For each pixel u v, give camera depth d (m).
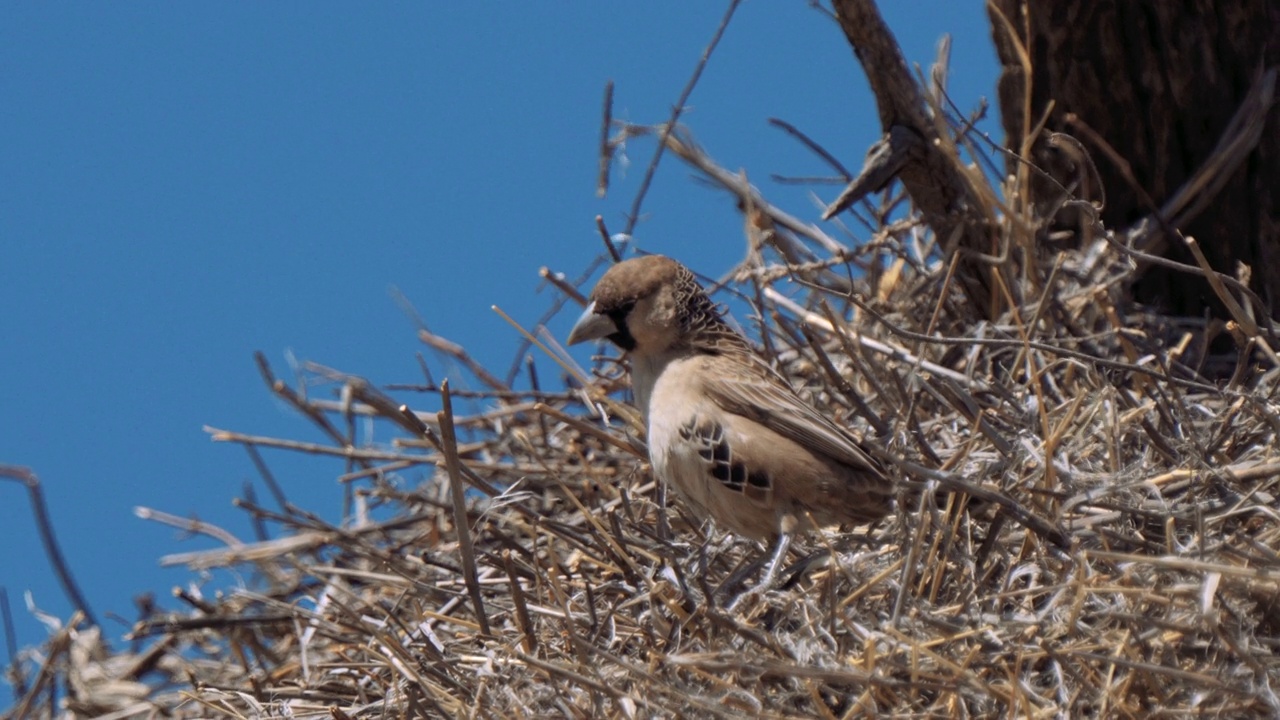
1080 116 13.43
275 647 12.96
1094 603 9.27
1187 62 13.08
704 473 11.01
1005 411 11.51
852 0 12.59
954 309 13.65
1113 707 8.69
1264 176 13.07
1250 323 11.25
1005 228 12.90
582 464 12.97
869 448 10.76
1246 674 8.55
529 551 11.82
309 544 13.51
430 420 14.47
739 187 15.11
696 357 11.34
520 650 10.14
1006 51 13.61
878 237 13.97
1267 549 9.20
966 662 8.80
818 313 13.82
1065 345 12.13
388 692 10.44
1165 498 10.34
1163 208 13.23
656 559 10.59
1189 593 8.84
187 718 12.72
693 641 9.80
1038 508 10.33
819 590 10.06
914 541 9.49
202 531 14.34
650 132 14.62
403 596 11.89
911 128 12.95
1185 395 11.44
